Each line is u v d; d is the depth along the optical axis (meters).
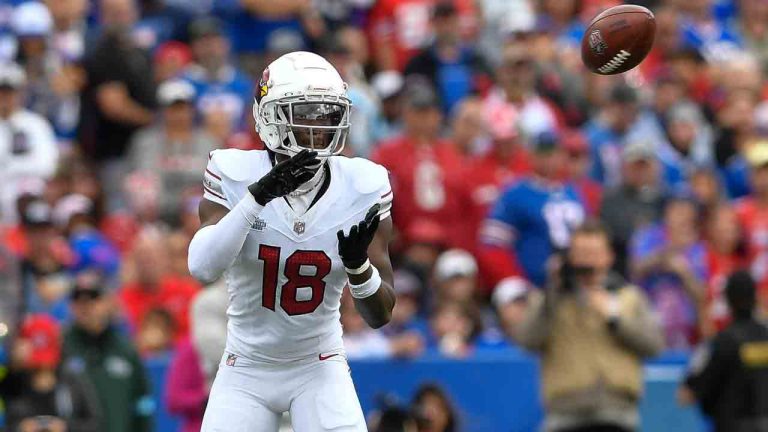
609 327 27.50
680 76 43.56
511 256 34.53
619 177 37.16
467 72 41.56
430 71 41.25
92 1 43.97
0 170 36.44
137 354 28.28
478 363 30.72
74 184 36.19
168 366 29.98
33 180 36.28
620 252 34.81
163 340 30.84
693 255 34.31
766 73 47.44
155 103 39.41
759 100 43.78
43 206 32.06
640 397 28.09
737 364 27.98
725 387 28.22
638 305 27.69
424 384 28.83
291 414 17.34
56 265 31.88
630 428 27.66
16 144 36.50
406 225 34.97
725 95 42.50
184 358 25.14
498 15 45.53
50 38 41.28
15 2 42.69
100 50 38.72
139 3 44.97
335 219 16.94
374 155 35.53
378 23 44.62
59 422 26.19
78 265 33.34
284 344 17.14
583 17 46.69
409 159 35.16
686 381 28.66
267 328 17.09
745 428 27.84
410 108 35.34
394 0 44.47
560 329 27.62
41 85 40.19
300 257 16.80
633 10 17.61
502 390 30.77
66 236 34.28
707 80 43.94
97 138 38.78
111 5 38.88
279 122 16.64
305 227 16.78
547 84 41.22
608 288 27.89
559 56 42.97
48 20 40.75
